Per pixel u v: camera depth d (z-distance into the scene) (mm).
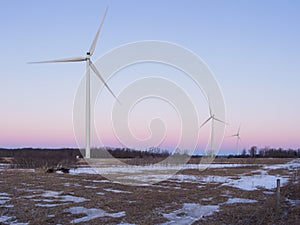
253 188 17297
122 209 11766
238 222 10281
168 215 11141
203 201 13555
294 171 27891
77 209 11648
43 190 15766
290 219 10477
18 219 10148
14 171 26219
